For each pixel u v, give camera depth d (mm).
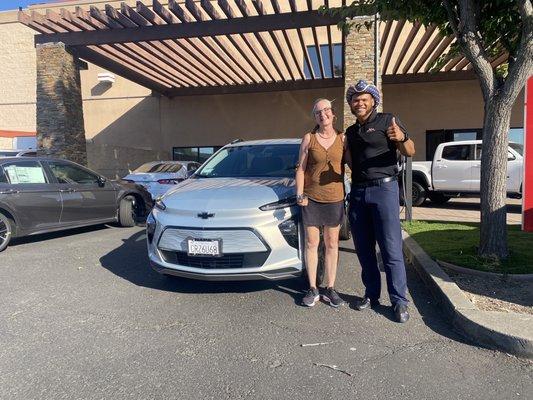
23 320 4012
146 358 3275
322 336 3586
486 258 5133
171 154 19203
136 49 12711
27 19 11078
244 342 3504
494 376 2951
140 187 9773
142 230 8891
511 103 4891
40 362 3230
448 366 3086
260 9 10484
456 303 3830
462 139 16672
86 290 4852
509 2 5074
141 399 2758
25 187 7219
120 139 19562
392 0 5535
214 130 18766
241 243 4121
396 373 3004
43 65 12047
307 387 2855
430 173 12195
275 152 5855
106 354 3342
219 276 4148
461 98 16578
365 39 10805
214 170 5746
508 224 8258
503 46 5793
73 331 3760
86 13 11070
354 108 3793
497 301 4004
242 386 2883
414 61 14344
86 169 8477
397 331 3662
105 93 19672
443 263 5105
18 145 19438
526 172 4430
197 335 3648
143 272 5555
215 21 11039
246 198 4355
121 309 4258
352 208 4062
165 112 19188
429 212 11016
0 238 6883
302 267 4254
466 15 4898
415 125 16922
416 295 4535
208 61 14398
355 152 3926
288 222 4242
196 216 4262
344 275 5270
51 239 7977
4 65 21062
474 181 11477
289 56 15477
